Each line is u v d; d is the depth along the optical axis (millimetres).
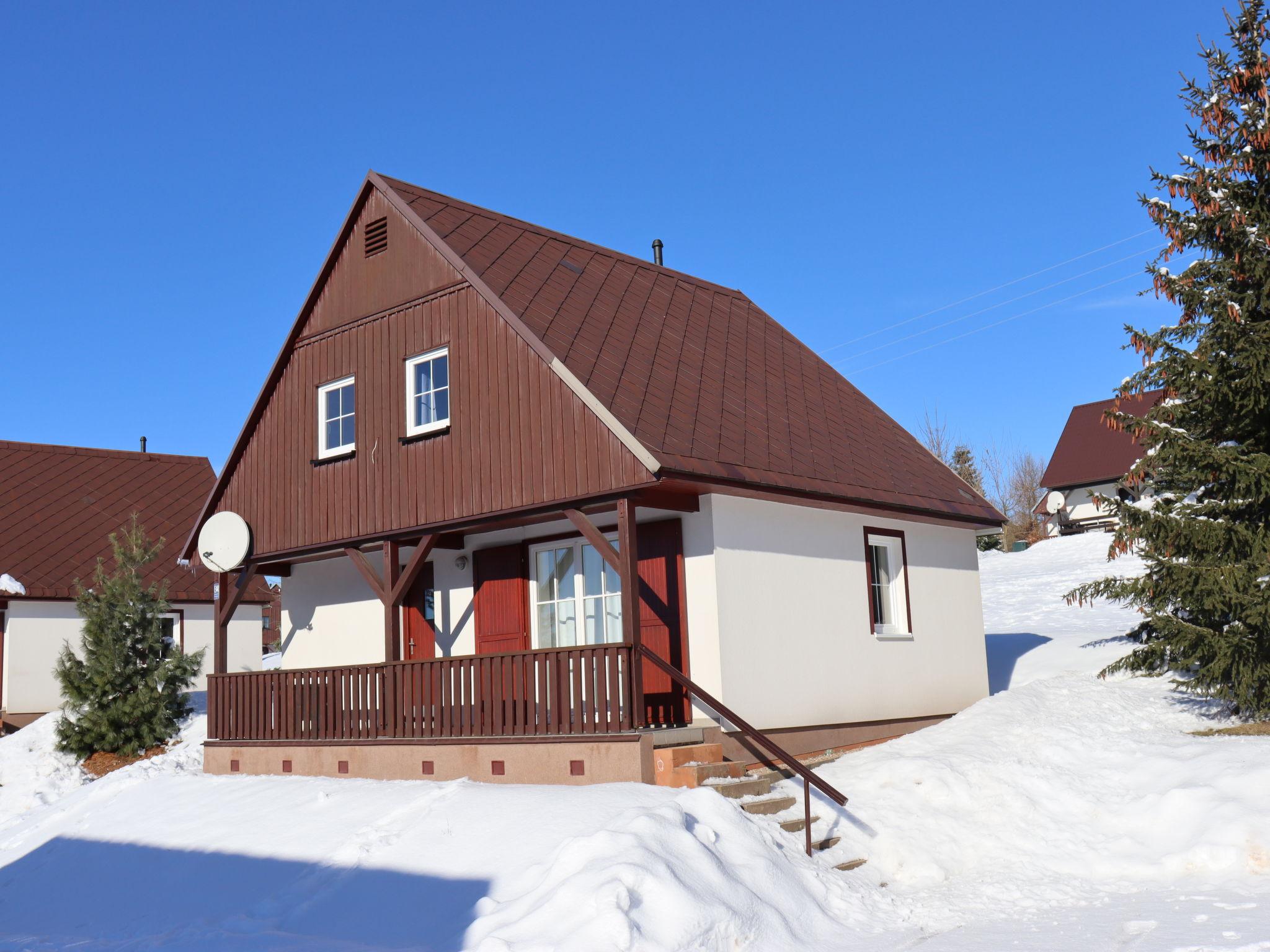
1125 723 13984
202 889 10852
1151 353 13531
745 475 12688
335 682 14656
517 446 13133
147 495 29156
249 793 13758
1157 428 13242
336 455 15523
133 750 19438
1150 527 13125
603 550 12094
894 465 16438
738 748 12453
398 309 15016
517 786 11656
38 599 24297
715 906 8266
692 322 16422
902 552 16125
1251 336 12852
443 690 13289
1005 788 11781
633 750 11289
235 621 27281
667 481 11781
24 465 28312
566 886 8305
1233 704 14023
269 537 16297
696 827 9453
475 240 14938
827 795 11336
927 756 12781
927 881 10273
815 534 14430
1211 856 9820
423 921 8859
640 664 11625
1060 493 51875
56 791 18016
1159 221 13602
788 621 13672
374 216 15625
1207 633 13055
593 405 12273
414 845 10266
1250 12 13359
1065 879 10023
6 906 12023
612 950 7543
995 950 7789
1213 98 13359
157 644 20156
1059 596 29641
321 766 14539
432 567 16109
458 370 14031
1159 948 7453
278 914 9750
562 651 12062
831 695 14156
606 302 15203
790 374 17156
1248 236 13016
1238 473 12922
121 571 20453
